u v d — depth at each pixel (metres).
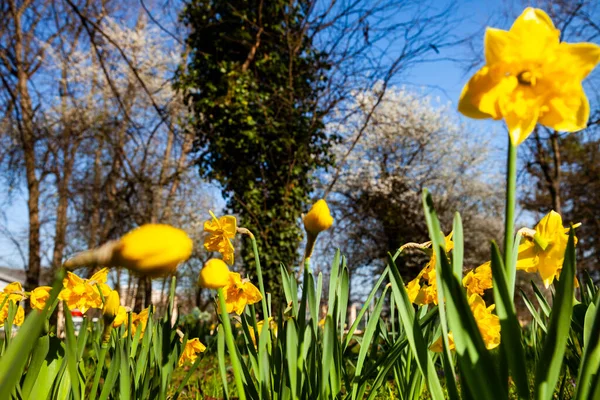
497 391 0.70
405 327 0.86
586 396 0.72
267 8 8.37
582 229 17.00
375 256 15.10
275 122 7.96
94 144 13.62
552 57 0.69
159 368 1.27
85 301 1.53
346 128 13.99
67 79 12.91
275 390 1.21
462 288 0.74
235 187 7.91
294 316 1.23
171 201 13.31
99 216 14.21
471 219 15.46
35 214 11.02
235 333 1.90
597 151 15.57
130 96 12.51
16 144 11.42
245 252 7.57
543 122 0.73
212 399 2.29
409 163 14.77
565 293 0.70
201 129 8.39
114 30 12.70
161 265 0.57
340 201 15.05
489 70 0.70
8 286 1.61
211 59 8.33
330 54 8.64
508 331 0.71
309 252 1.12
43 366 1.18
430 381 0.83
